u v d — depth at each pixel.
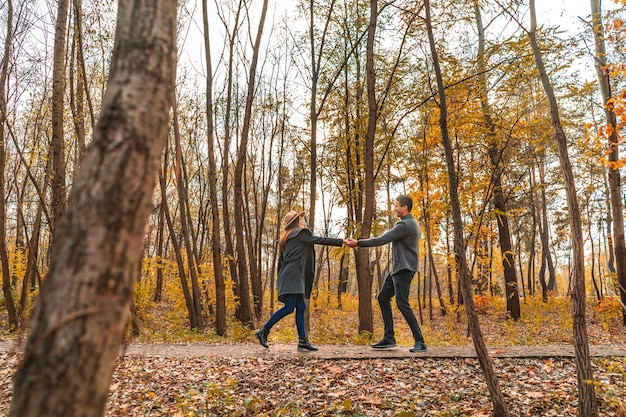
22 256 15.83
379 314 18.61
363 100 11.36
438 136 13.09
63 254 1.27
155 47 1.47
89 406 1.20
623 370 4.81
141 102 1.40
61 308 1.21
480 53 10.17
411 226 5.75
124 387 4.71
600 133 7.95
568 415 3.91
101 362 1.23
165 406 4.23
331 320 16.38
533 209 20.95
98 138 1.37
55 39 10.12
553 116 3.70
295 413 3.85
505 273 15.62
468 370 5.18
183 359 5.91
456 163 13.42
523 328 12.80
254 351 6.16
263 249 28.17
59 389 1.16
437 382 4.81
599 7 11.50
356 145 12.05
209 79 12.47
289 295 5.87
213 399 4.33
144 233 1.39
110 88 1.43
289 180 24.16
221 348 6.70
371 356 5.59
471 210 13.92
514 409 4.09
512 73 9.79
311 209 9.84
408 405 4.13
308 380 4.83
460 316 15.41
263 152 19.12
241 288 13.56
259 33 12.76
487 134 12.36
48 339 1.19
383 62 11.30
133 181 1.34
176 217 25.27
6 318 13.76
